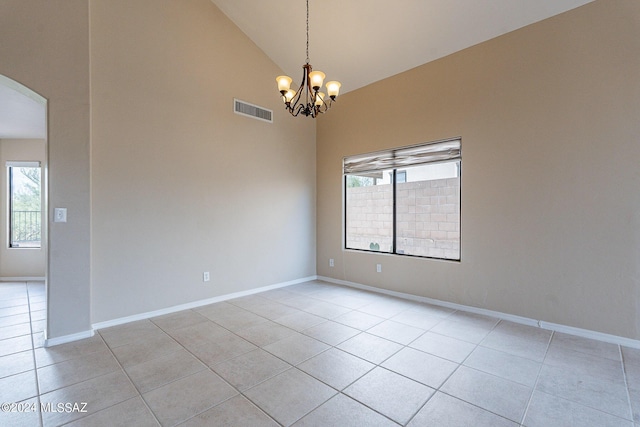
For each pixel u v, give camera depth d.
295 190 5.05
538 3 2.99
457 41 3.59
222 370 2.35
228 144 4.18
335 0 3.53
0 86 3.40
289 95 3.02
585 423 1.76
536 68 3.15
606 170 2.81
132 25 3.33
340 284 5.02
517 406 1.92
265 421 1.79
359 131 4.74
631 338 2.72
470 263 3.64
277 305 3.92
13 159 5.49
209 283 3.99
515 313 3.33
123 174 3.29
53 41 2.80
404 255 4.32
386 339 2.90
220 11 4.08
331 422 1.78
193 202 3.83
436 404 1.94
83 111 2.95
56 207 2.82
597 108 2.84
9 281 5.39
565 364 2.42
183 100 3.74
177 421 1.79
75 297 2.90
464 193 3.67
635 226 2.70
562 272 3.05
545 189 3.12
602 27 2.80
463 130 3.66
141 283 3.43
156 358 2.53
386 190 4.56
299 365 2.42
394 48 3.91
